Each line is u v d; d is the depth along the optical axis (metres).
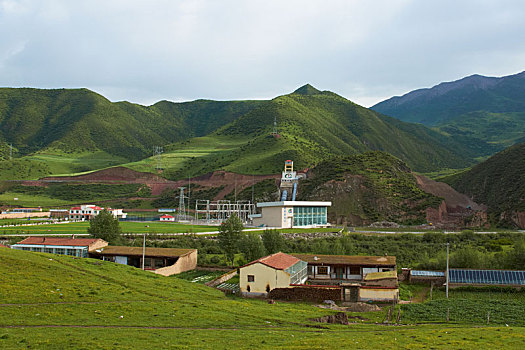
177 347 40.62
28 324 45.69
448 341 46.31
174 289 70.62
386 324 60.81
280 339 45.28
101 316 50.38
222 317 54.69
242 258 127.12
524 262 105.44
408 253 135.88
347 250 133.88
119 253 110.62
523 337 48.75
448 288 91.88
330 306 75.06
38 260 72.38
